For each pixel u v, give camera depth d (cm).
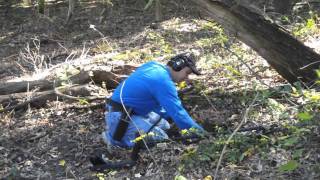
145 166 546
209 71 810
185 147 560
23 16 1620
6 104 780
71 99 759
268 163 507
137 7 1562
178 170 520
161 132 578
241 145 532
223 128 577
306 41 914
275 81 713
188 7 1441
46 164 597
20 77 946
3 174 582
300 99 609
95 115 710
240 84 720
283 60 641
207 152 529
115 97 580
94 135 647
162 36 1152
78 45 1242
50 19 1492
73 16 1538
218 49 911
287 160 503
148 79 563
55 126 691
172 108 551
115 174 542
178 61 568
